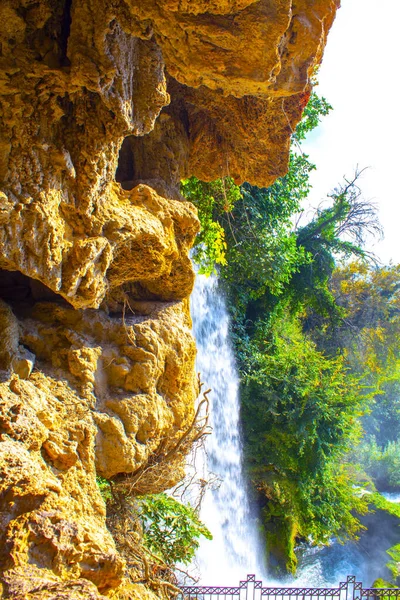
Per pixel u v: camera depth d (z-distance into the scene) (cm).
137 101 402
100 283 407
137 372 464
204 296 1497
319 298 2166
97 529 363
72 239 379
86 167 375
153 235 441
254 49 365
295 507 1466
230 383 1567
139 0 332
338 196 2144
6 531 282
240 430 1570
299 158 1452
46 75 346
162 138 577
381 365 2691
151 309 534
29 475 311
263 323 1794
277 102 532
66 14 370
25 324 439
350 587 1398
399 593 884
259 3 350
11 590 254
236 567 1361
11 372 381
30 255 346
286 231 1612
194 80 402
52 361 431
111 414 438
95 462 418
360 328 2644
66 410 403
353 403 1580
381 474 2430
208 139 622
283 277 1546
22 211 333
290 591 856
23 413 353
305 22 422
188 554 614
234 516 1445
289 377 1559
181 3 332
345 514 1580
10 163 337
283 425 1522
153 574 469
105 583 308
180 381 516
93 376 439
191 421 537
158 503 626
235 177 664
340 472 1738
